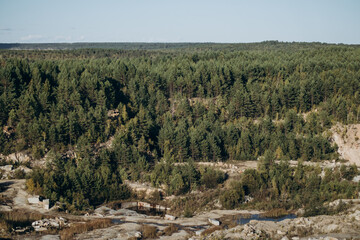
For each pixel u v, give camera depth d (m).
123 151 128.25
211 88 192.25
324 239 63.09
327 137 156.62
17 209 90.88
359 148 152.00
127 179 122.44
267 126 162.62
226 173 129.12
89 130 137.00
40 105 144.75
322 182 117.81
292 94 184.25
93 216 92.88
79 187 111.00
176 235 78.69
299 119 166.25
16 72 155.50
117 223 85.75
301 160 138.00
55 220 82.56
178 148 142.25
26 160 125.44
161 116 167.50
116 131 142.88
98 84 163.62
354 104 170.62
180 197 113.75
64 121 135.50
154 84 190.62
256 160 147.75
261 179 116.88
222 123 170.88
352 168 125.94
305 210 98.75
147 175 122.56
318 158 145.62
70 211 95.19
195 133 145.62
